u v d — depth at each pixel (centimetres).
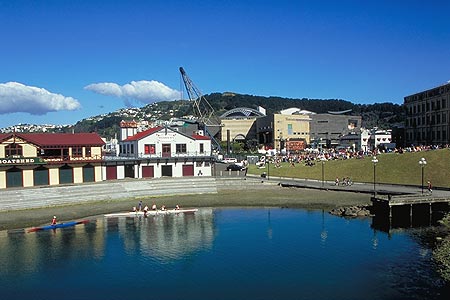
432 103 17938
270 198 9794
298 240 6391
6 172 9881
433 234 6588
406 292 4281
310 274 4906
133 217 8169
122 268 5238
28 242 6400
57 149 10712
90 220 7906
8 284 4756
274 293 4384
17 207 8488
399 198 7788
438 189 9531
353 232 6825
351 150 18938
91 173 11031
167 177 12088
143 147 12281
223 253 5788
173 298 4334
